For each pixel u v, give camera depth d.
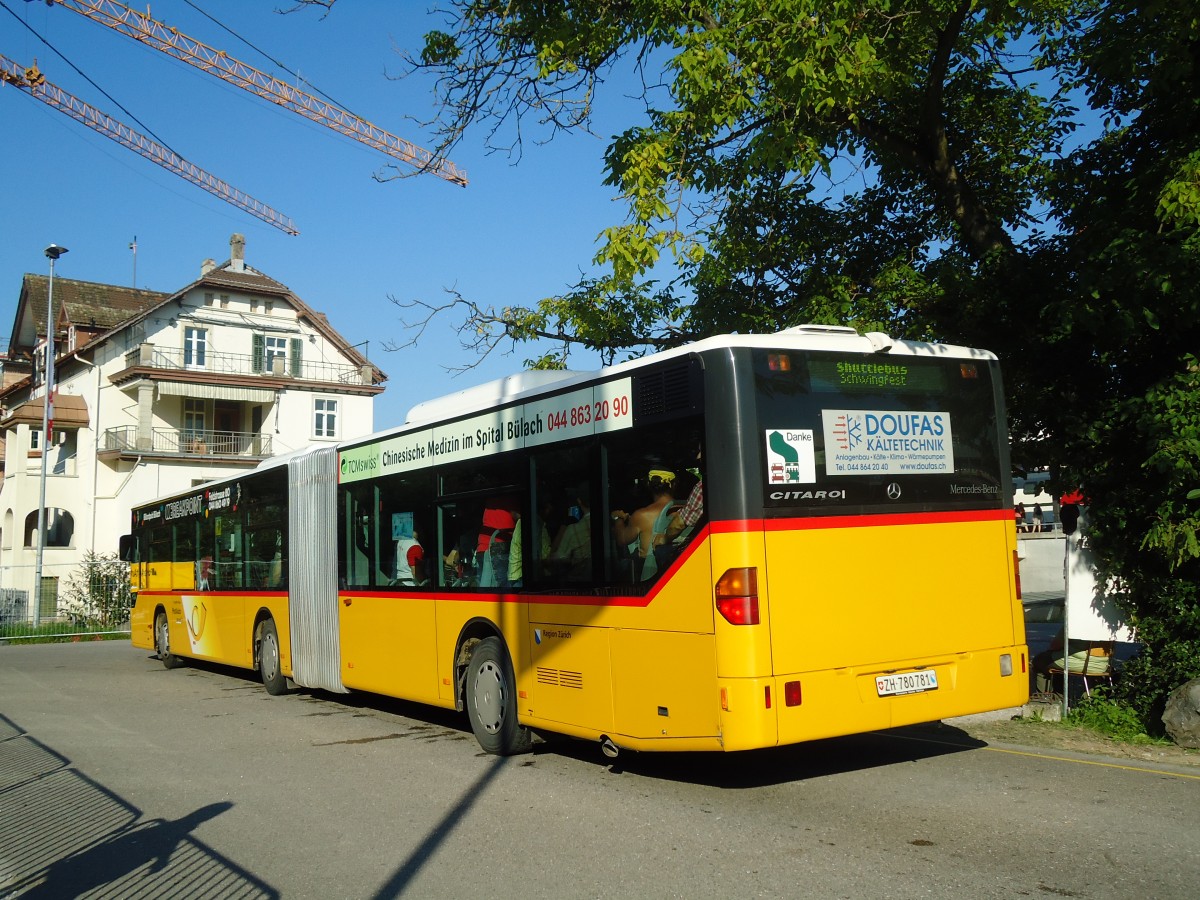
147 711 12.73
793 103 10.02
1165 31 9.41
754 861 5.61
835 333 7.22
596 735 7.59
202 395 47.12
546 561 8.23
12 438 48.97
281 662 13.56
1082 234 10.26
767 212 13.08
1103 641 9.99
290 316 50.31
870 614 6.89
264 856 6.10
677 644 6.82
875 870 5.38
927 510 7.28
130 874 5.85
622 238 10.17
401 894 5.31
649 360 7.25
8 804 7.68
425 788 7.77
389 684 10.77
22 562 44.25
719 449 6.62
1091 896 4.91
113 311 50.44
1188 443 8.49
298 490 13.22
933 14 10.84
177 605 17.91
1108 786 7.16
